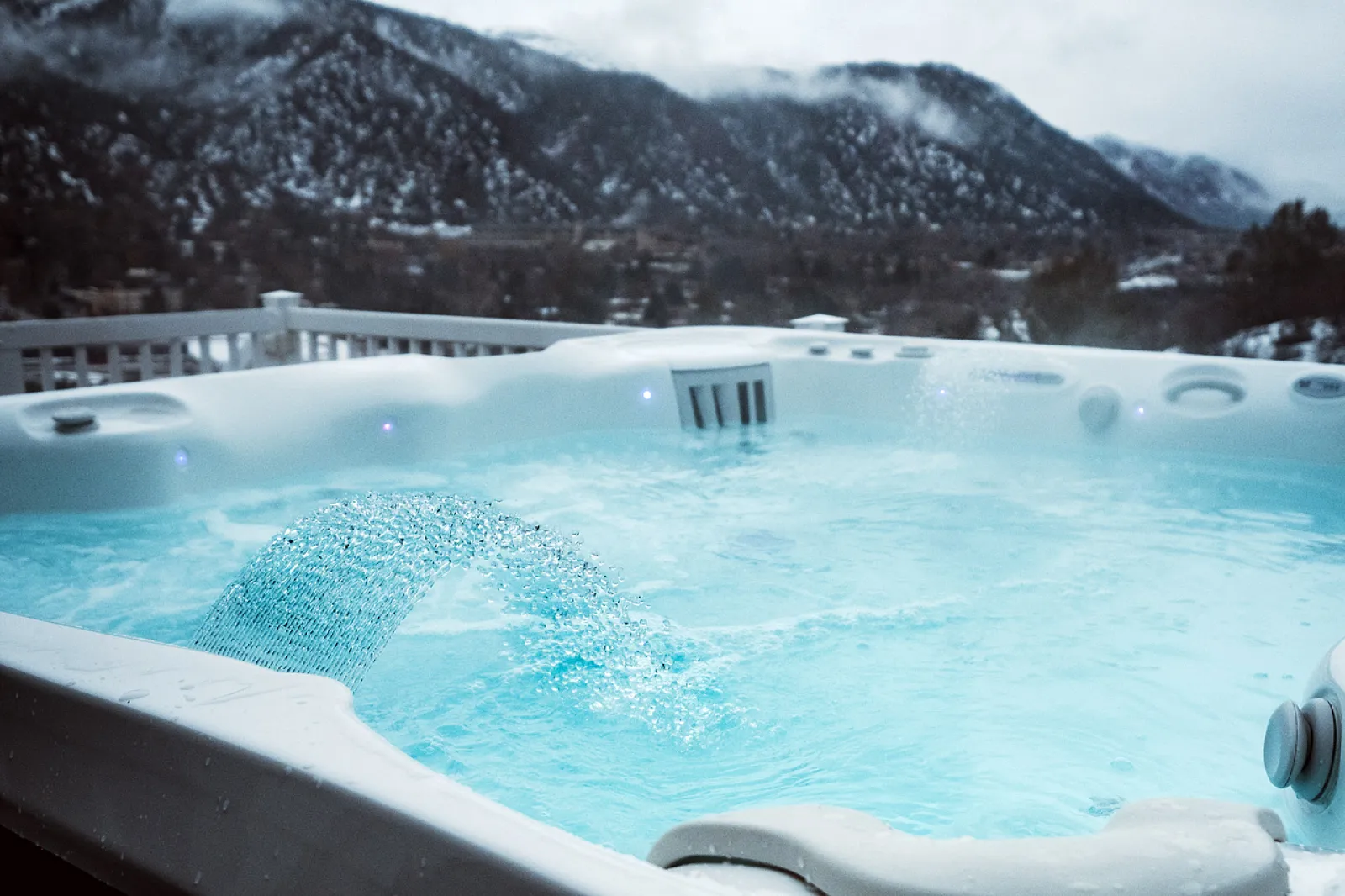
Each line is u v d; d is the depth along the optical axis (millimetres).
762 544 3102
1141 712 1994
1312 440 3766
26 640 1031
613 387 4426
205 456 3369
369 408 3773
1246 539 3113
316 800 729
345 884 709
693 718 1925
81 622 2465
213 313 5773
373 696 1969
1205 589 2697
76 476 3129
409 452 3857
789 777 1720
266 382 3631
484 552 2188
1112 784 1714
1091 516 3361
